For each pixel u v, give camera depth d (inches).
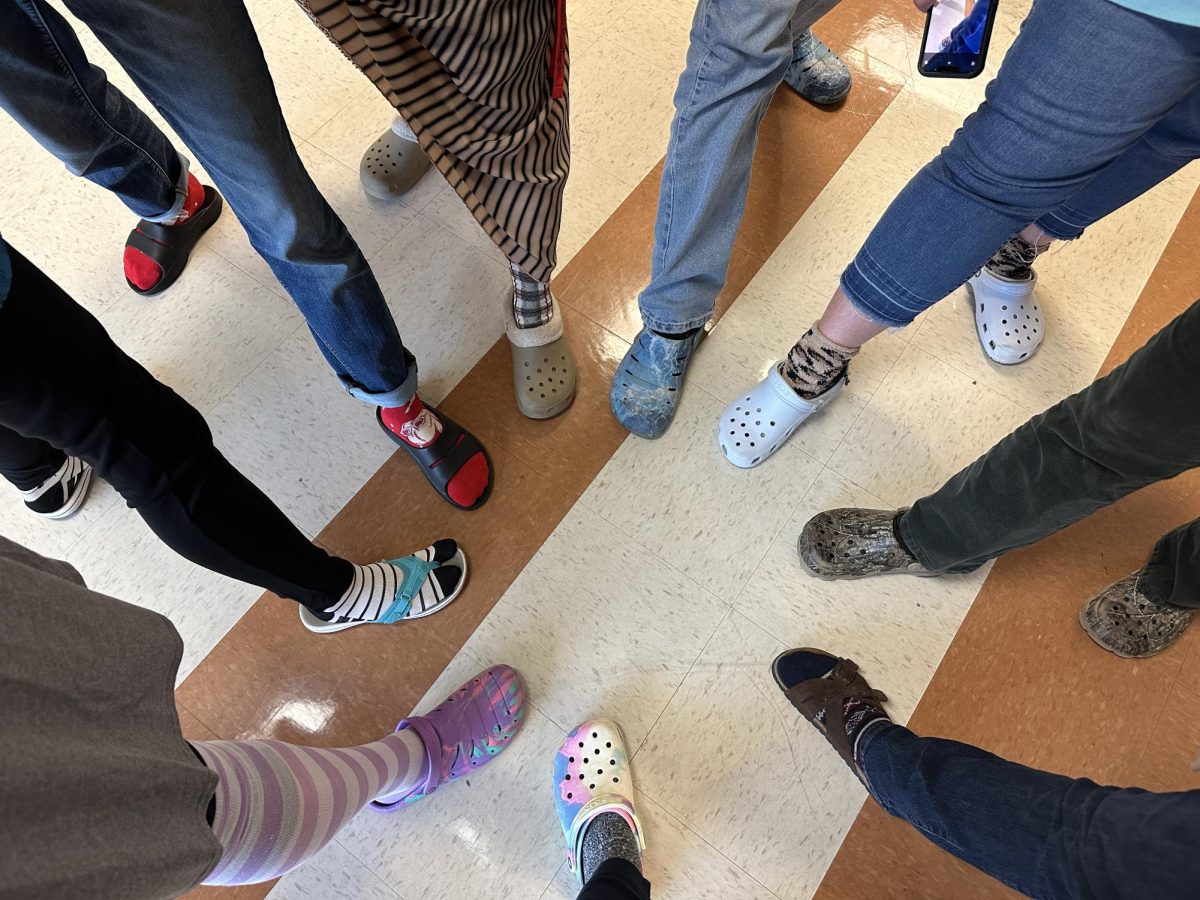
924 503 44.1
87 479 52.1
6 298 22.8
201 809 22.7
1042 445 35.2
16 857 15.5
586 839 42.0
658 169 62.8
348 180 62.8
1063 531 50.8
